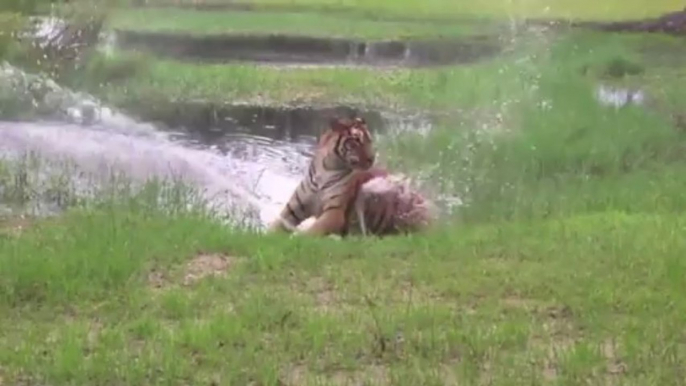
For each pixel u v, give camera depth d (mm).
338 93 20797
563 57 23219
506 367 6836
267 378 6531
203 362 6859
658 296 8281
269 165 15352
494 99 19219
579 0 33156
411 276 8875
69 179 12711
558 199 12367
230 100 20109
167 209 11258
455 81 21219
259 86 21203
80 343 7133
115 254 9039
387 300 8234
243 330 7379
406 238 10258
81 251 9172
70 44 22344
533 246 9836
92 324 7668
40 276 8477
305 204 11266
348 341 7199
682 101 19234
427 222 11133
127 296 8195
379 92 20797
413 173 13453
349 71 22984
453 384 6582
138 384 6527
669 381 6652
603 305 8109
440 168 13773
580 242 9961
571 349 7098
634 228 10484
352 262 9320
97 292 8289
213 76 21672
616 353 7164
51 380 6586
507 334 7379
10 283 8312
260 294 8242
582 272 8930
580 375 6715
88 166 13750
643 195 12562
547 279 8750
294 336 7301
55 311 7922
